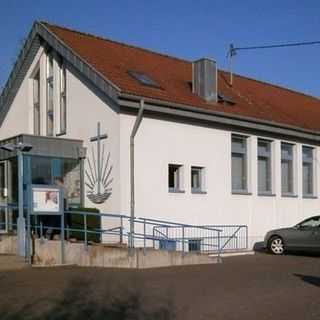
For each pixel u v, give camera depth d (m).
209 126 21.19
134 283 12.68
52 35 21.30
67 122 20.66
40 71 22.73
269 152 24.14
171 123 19.84
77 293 11.32
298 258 19.47
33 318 9.10
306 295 11.38
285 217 24.42
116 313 9.52
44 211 16.19
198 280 13.31
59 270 14.94
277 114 24.86
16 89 24.08
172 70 23.56
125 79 19.33
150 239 17.55
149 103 18.69
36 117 23.25
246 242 22.39
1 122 24.86
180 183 20.19
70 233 18.38
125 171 18.45
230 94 25.12
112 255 15.78
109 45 22.83
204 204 20.84
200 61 21.67
